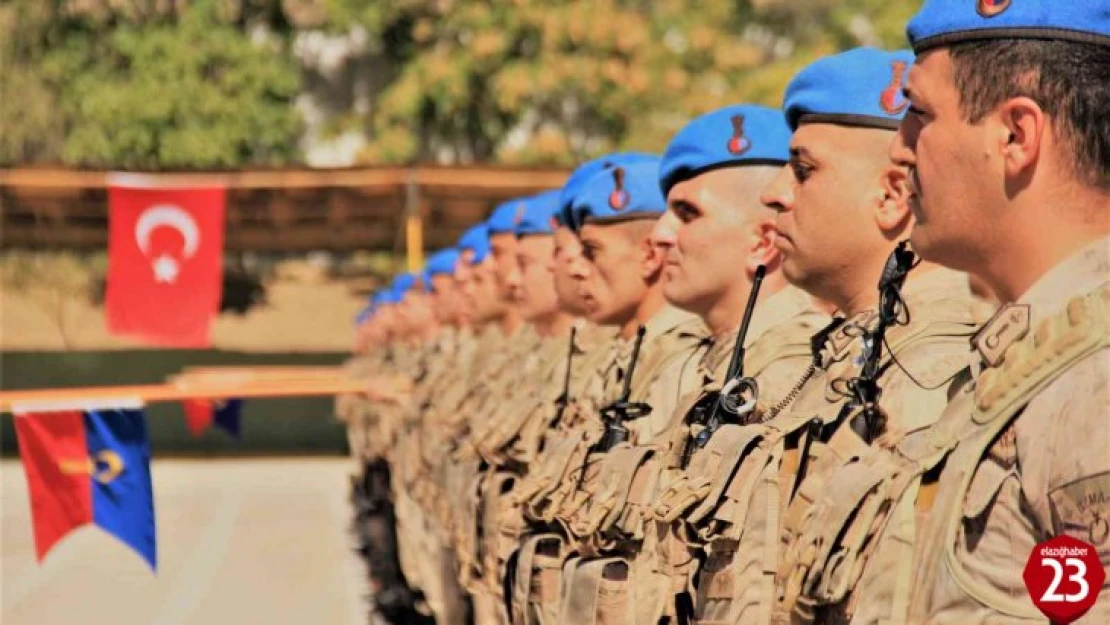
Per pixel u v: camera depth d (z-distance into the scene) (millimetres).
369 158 48594
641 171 8969
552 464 8055
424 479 14828
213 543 23281
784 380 6148
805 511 5020
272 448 42969
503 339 14227
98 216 38250
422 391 15383
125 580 19922
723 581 5438
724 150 7137
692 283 7176
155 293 29359
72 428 12719
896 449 4551
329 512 26922
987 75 3709
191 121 47969
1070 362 3410
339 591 18406
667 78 46906
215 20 48594
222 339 47906
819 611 4445
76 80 47781
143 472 12789
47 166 33844
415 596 16156
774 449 5367
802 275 5617
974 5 3748
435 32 49375
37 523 12672
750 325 7012
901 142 4062
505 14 47375
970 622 3541
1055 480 3354
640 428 7734
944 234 3834
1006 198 3703
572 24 46719
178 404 43031
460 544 11211
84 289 48531
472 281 16203
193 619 16891
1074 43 3631
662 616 6352
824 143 5488
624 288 8898
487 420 10680
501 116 48469
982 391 3637
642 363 7941
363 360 28547
